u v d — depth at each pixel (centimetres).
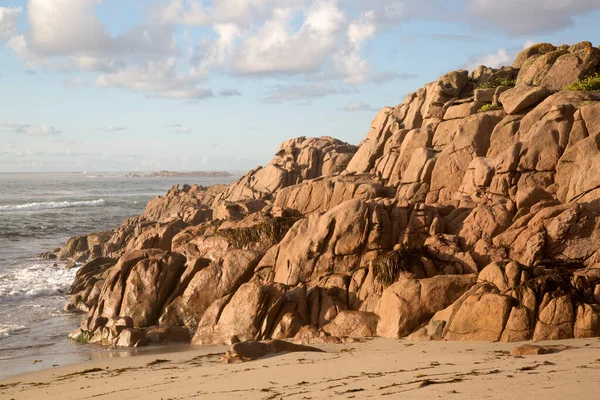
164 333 2727
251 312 2633
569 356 1688
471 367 1634
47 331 3017
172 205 7369
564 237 2542
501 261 2398
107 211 10481
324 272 2873
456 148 3562
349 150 6131
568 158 3006
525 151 3134
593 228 2541
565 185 2983
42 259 5584
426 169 3638
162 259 3038
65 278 4469
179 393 1600
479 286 2344
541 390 1261
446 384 1409
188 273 2995
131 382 1850
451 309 2319
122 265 3052
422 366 1717
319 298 2695
